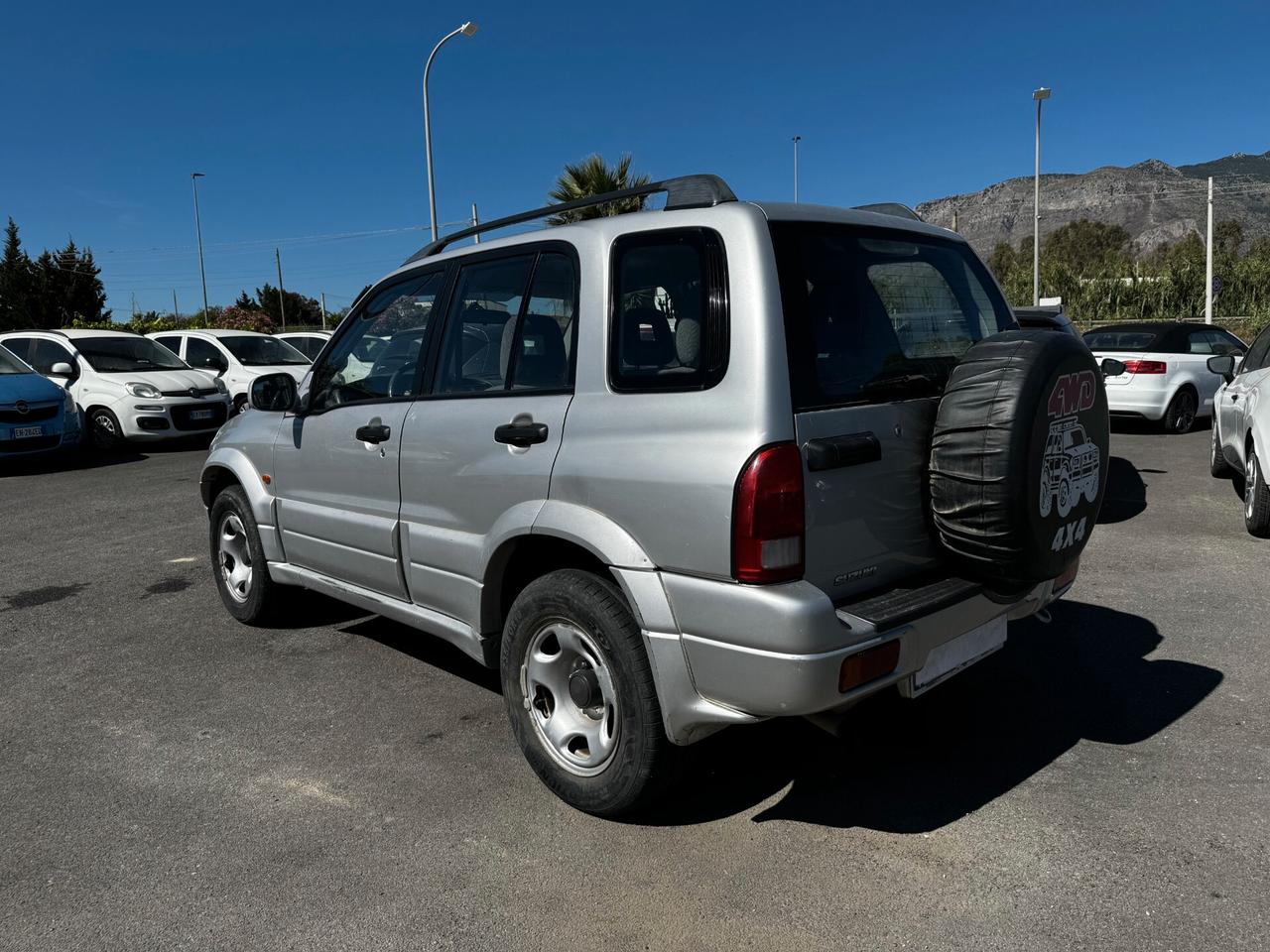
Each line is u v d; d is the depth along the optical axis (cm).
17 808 321
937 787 318
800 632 243
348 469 400
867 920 248
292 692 420
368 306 415
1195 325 1266
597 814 303
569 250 311
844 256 293
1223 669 412
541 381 313
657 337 279
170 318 4778
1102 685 400
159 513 857
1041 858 273
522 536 309
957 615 282
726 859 279
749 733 363
